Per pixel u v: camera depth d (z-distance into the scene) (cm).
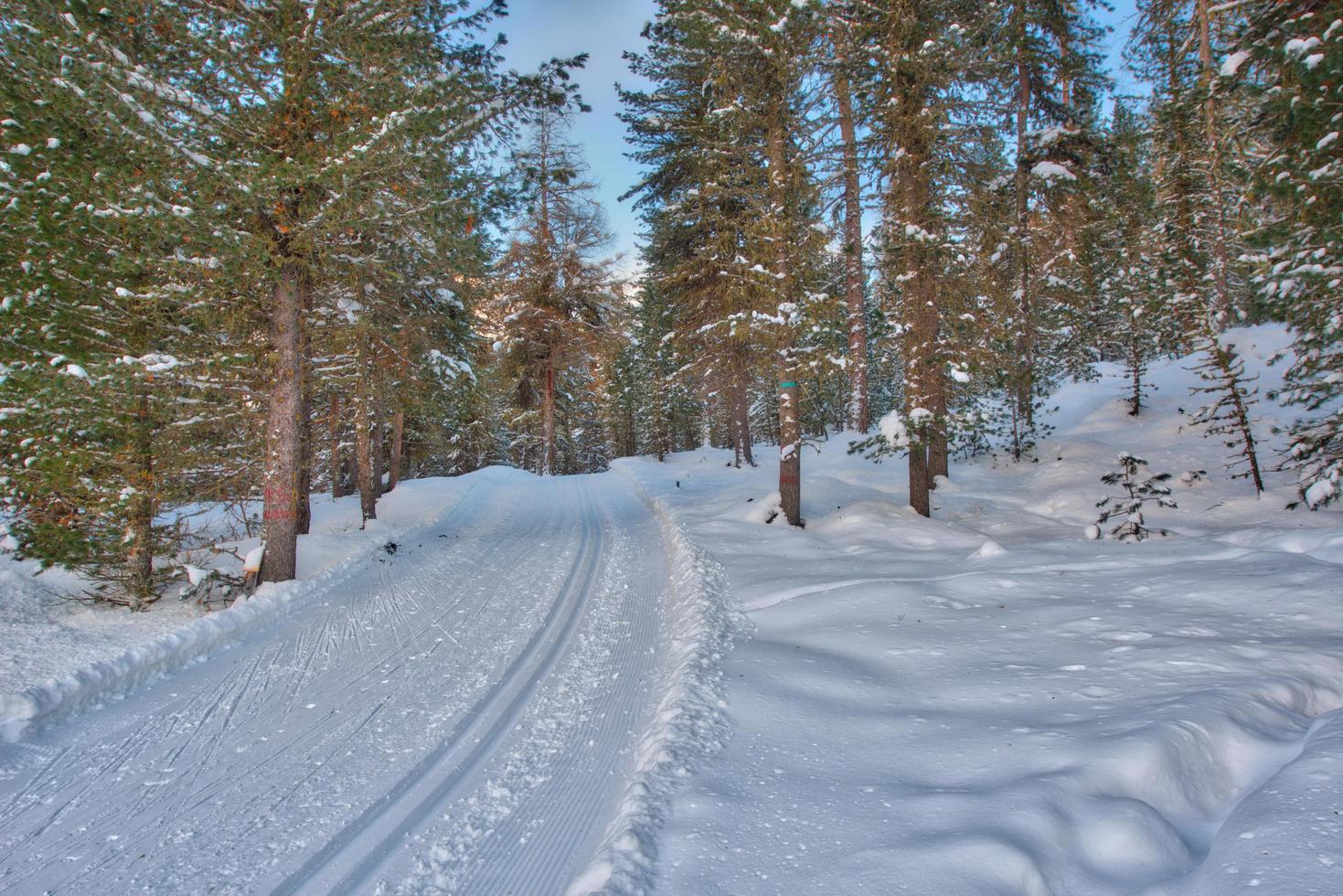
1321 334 797
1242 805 235
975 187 1114
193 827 345
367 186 708
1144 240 1981
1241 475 1136
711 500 1512
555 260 2497
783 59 1002
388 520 1448
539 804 355
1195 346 1148
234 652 623
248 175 637
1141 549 731
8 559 836
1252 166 847
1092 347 2370
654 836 272
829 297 1086
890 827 259
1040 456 1619
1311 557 584
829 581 734
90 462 721
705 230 1872
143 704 506
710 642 550
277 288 809
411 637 659
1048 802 250
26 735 450
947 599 609
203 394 773
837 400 3681
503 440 4269
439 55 825
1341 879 176
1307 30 741
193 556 963
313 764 408
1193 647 405
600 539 1212
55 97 564
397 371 1280
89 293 747
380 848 321
